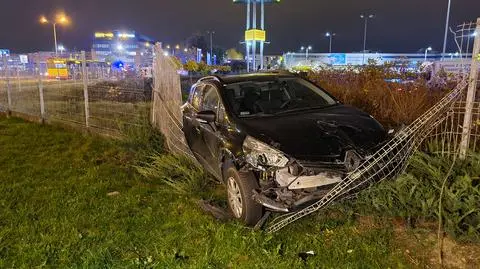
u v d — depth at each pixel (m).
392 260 3.56
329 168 4.02
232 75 6.00
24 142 8.96
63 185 5.96
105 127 9.08
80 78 9.67
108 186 5.88
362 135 4.39
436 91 7.44
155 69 8.63
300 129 4.44
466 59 4.78
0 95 13.62
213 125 5.26
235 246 3.91
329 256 3.67
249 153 4.33
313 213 4.37
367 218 4.28
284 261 3.59
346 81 9.67
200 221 4.56
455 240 3.68
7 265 3.77
